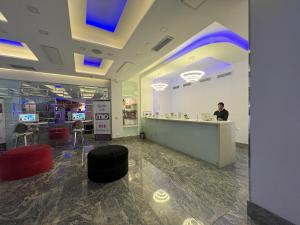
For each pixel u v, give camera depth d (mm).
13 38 3139
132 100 7973
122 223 1755
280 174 1535
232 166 3525
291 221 1458
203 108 7359
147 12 2367
